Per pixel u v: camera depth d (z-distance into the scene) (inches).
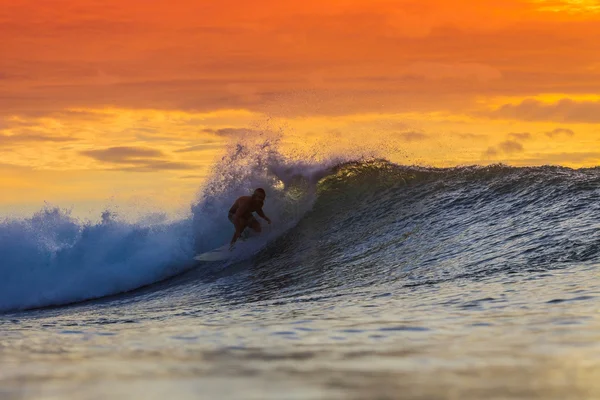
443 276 1093.8
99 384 406.9
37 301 1592.0
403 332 611.2
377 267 1296.8
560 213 1325.0
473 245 1270.9
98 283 1624.0
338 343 561.9
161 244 1675.7
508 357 460.8
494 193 1546.5
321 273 1348.4
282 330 674.2
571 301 733.9
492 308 734.5
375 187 1743.4
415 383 388.8
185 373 437.4
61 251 1673.2
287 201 1752.0
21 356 537.6
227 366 460.8
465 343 527.8
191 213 1744.6
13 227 1672.0
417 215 1552.7
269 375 423.5
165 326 799.7
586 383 378.6
